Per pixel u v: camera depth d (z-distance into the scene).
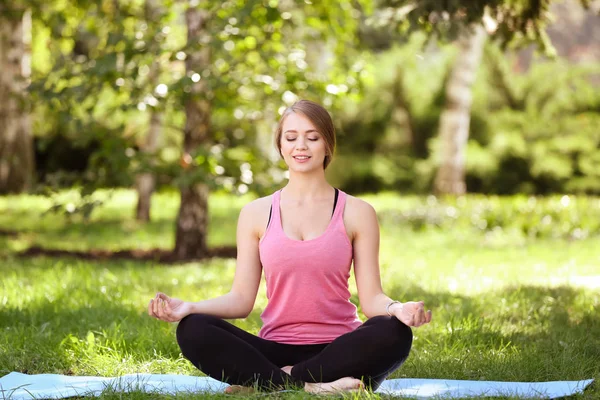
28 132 27.78
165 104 13.40
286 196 5.29
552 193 33.66
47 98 13.33
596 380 5.57
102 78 13.02
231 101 14.04
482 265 13.23
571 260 13.50
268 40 14.02
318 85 14.14
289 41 14.70
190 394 5.07
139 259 14.46
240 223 5.34
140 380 5.62
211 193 30.03
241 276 5.30
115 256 14.92
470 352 6.51
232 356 4.99
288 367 5.16
